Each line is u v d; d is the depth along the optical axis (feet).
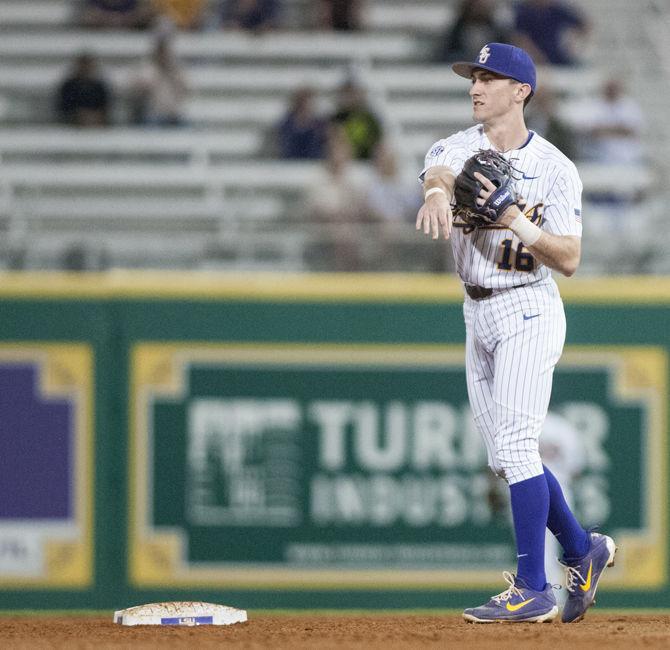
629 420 95.96
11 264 105.29
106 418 94.58
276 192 129.70
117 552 94.32
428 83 142.82
